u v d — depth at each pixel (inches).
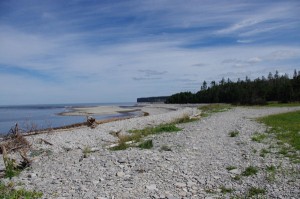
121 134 1144.8
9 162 624.1
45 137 1079.0
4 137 952.3
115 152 690.8
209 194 426.3
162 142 840.9
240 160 616.7
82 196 421.4
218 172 531.8
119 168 559.8
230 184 467.8
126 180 490.9
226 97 5255.9
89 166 584.7
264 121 1330.0
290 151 682.8
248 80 5457.7
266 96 4050.2
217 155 667.4
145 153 659.4
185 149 728.3
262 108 2615.7
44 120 2805.1
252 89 4311.0
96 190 445.1
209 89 6092.5
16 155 800.9
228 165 577.3
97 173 534.6
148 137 982.4
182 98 6643.7
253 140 839.7
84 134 1195.9
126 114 3545.8
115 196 418.0
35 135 1149.1
